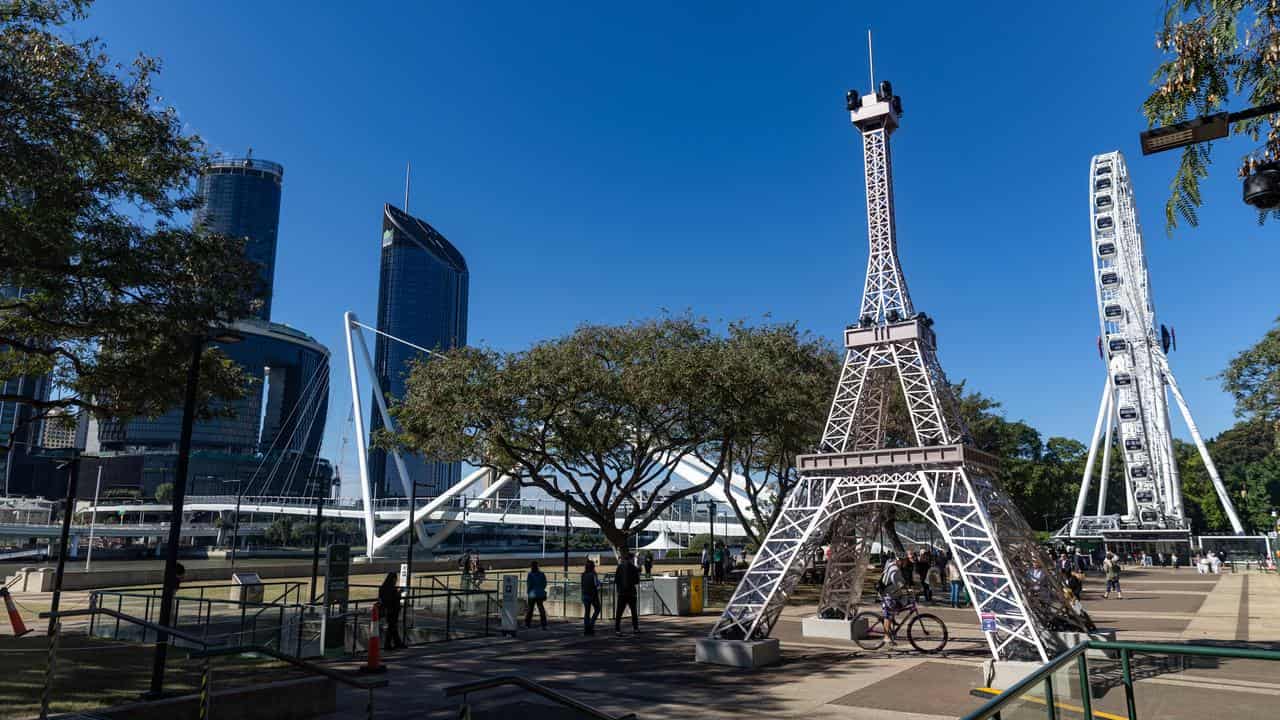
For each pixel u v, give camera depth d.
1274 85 10.52
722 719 13.88
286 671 16.94
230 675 16.55
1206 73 10.55
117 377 25.19
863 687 16.70
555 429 40.09
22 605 33.09
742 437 43.66
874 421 26.86
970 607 33.91
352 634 23.34
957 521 20.31
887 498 22.33
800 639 24.53
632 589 25.97
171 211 22.61
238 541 195.00
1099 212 100.06
